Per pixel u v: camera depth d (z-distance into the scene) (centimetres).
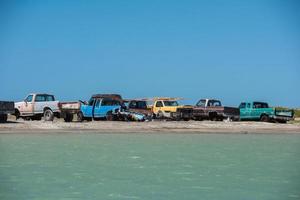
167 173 1523
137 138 2822
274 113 4088
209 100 4141
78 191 1218
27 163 1711
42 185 1295
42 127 3156
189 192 1217
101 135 2972
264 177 1462
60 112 3600
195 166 1689
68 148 2209
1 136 2803
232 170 1599
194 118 4069
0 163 1709
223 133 3334
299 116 5384
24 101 3638
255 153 2120
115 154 2009
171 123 3631
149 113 3950
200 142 2636
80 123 3419
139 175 1479
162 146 2372
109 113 3725
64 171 1542
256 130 3484
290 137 3108
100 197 1150
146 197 1154
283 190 1255
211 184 1335
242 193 1210
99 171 1549
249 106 4166
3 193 1187
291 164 1755
